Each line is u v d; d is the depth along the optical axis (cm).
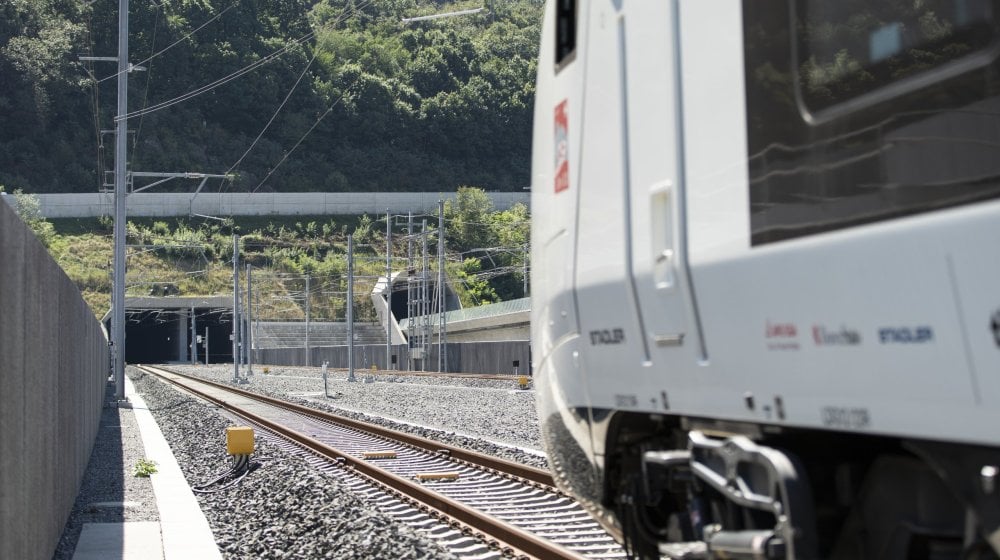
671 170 778
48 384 1493
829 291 607
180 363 18388
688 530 865
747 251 684
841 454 718
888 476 661
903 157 588
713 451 767
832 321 604
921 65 595
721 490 750
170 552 1518
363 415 4681
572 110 977
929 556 627
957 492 548
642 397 833
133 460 2853
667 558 939
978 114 562
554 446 1077
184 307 16538
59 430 1683
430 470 2484
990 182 547
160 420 4578
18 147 19462
